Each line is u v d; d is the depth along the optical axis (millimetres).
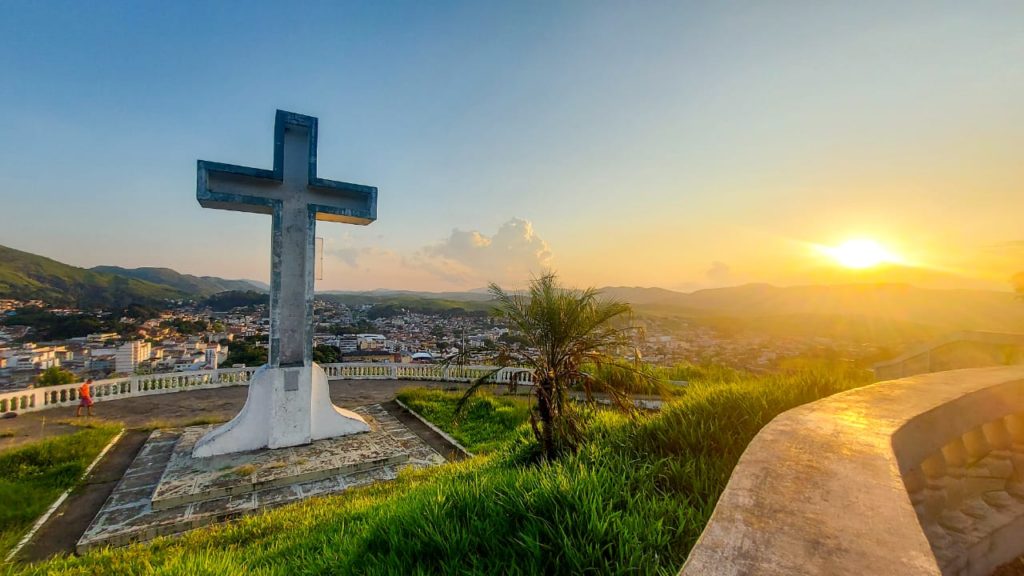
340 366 17031
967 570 2414
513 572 2301
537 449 5383
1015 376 3340
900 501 1341
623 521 2523
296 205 9172
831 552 1068
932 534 2367
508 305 5422
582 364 5496
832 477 1527
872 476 1533
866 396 2689
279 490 7125
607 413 5926
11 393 11234
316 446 8820
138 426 10523
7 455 7688
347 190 9531
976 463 2771
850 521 1222
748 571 1015
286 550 4082
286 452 8438
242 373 15586
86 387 11250
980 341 7012
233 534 5035
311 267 9219
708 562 1063
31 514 6004
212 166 8445
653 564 2150
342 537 3795
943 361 7551
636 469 3549
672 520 2635
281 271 8961
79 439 8719
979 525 2588
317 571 3215
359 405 13008
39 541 5559
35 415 11320
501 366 5422
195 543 4809
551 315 5164
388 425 10695
